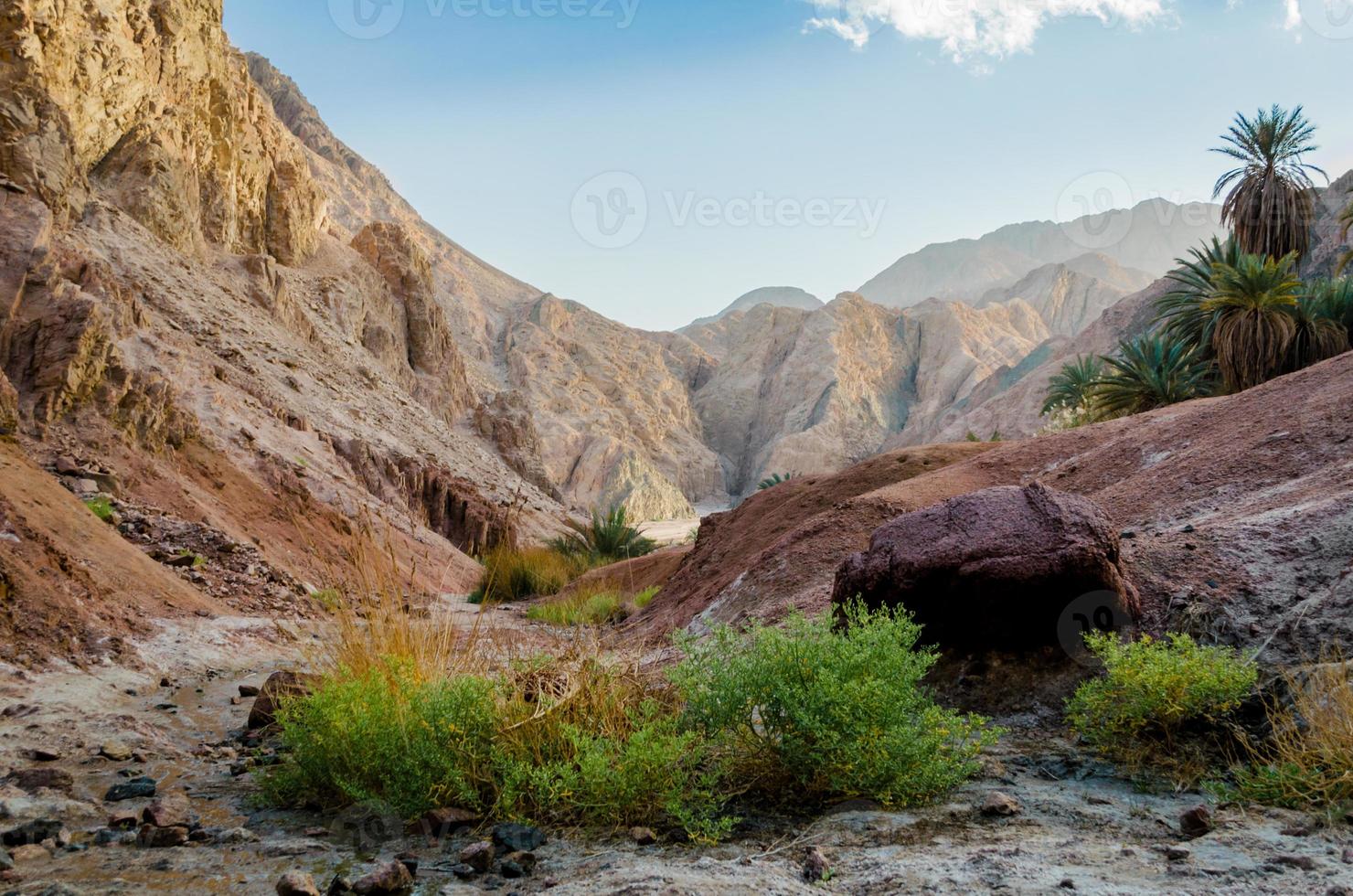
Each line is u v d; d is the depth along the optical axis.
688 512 176.75
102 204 35.44
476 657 5.22
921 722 3.97
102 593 7.93
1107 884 2.64
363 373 54.12
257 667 7.85
